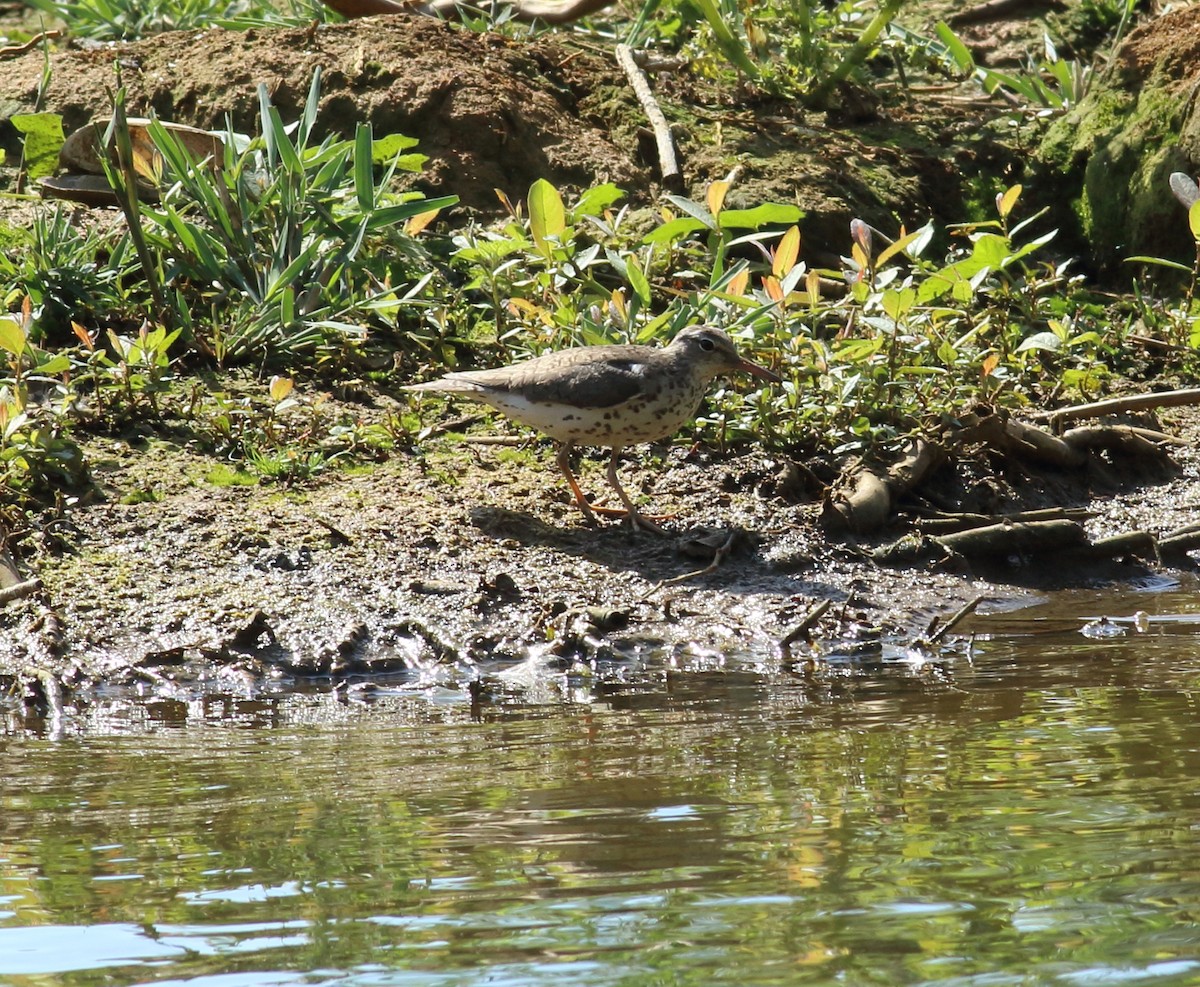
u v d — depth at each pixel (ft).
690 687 31.30
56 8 70.59
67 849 21.44
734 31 65.21
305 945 18.16
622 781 24.29
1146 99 62.03
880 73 69.82
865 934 18.16
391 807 23.12
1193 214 48.60
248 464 41.83
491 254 49.08
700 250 55.26
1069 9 74.08
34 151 53.36
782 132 61.67
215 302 47.42
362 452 43.34
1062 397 50.31
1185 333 53.62
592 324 45.75
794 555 39.65
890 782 23.91
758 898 19.25
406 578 36.78
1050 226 63.26
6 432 37.47
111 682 31.91
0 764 26.05
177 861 20.93
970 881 19.69
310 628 34.32
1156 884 19.45
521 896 19.48
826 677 31.94
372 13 65.67
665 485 43.06
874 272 48.60
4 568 35.19
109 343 46.19
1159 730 26.58
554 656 33.73
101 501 39.14
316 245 47.50
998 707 28.68
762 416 44.60
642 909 19.01
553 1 67.77
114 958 17.88
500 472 43.27
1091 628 36.01
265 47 59.06
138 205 46.32
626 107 60.75
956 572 40.65
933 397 46.88
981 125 65.62
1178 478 47.83
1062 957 17.46
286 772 25.25
